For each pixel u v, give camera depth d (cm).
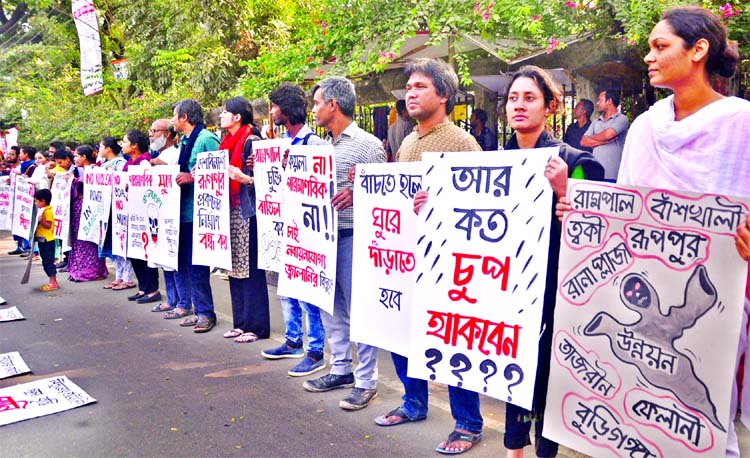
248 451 365
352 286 393
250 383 472
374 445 367
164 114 1282
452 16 610
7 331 647
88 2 1444
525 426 294
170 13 1345
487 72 714
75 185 891
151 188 661
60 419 419
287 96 465
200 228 576
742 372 249
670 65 249
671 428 243
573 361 267
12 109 2053
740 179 242
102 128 1426
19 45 2016
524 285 281
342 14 727
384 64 656
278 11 1291
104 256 815
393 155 724
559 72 689
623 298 252
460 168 302
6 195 1259
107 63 1691
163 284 877
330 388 453
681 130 252
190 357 539
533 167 279
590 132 596
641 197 245
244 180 532
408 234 357
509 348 287
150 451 370
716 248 229
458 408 355
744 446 332
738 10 509
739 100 246
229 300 747
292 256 460
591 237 259
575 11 596
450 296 306
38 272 1002
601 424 261
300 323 527
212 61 1235
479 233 296
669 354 242
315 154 419
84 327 654
